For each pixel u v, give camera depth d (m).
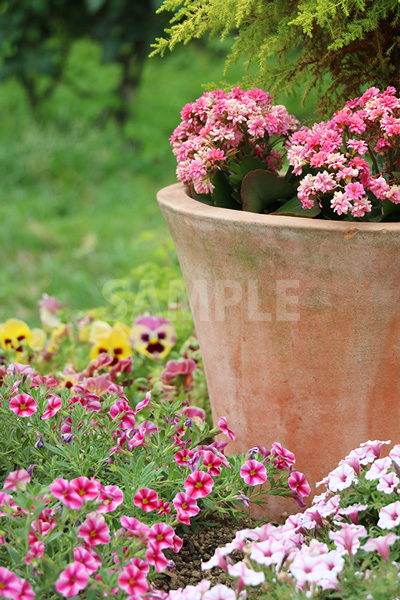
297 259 1.64
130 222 5.69
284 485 1.82
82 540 1.40
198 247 1.81
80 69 8.66
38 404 1.72
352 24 1.82
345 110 1.72
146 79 9.03
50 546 1.41
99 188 6.66
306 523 1.53
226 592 1.27
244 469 1.61
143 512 1.56
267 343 1.78
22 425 1.70
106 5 6.86
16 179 6.63
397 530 1.42
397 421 1.81
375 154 1.89
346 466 1.54
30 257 5.13
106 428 1.74
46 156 6.90
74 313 3.33
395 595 1.22
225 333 1.86
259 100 1.94
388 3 1.82
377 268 1.60
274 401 1.83
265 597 1.29
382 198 1.66
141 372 2.78
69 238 5.37
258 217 1.66
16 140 7.26
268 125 1.88
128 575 1.30
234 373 1.89
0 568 1.25
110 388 1.98
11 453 1.70
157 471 1.62
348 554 1.35
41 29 7.21
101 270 4.78
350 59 2.04
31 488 1.36
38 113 7.84
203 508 1.75
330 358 1.73
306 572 1.29
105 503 1.42
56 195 6.36
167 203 1.88
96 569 1.30
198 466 1.64
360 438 1.81
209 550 1.69
